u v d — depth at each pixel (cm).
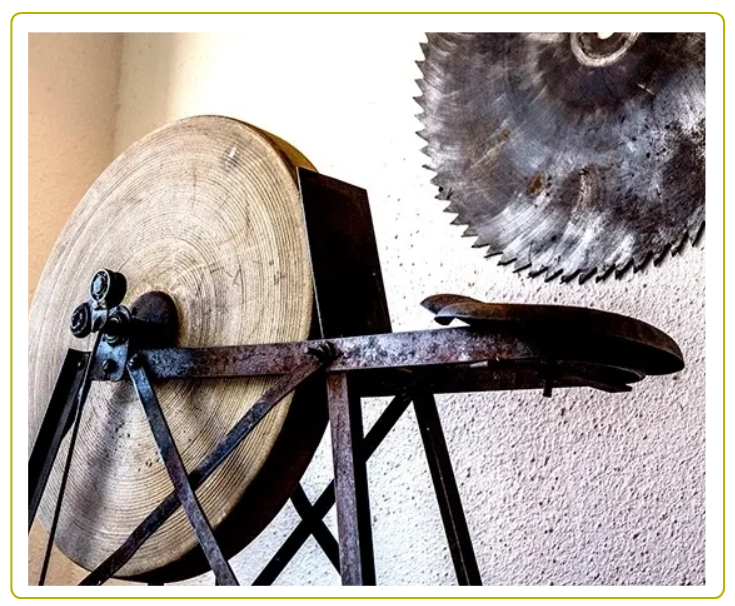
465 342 75
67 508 109
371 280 97
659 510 106
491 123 129
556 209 120
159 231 110
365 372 88
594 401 115
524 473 119
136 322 98
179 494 89
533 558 116
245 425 86
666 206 109
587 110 118
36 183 186
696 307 106
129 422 105
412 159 143
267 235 98
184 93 191
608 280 114
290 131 165
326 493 114
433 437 99
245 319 97
